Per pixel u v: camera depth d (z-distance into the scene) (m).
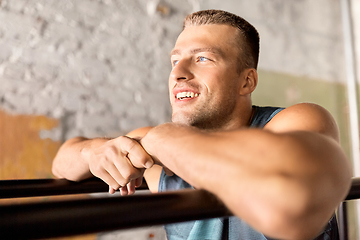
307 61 2.71
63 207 0.26
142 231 1.76
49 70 1.68
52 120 1.65
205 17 1.01
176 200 0.33
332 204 0.36
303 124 0.57
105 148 0.75
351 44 2.78
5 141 1.53
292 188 0.31
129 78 1.91
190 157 0.40
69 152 0.94
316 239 0.74
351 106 2.72
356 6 2.81
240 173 0.33
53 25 1.72
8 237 0.23
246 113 1.01
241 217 0.33
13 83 1.58
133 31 1.96
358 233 2.50
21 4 1.65
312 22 2.78
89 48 1.80
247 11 2.48
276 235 0.32
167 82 2.04
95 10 1.85
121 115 1.85
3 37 1.59
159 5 2.06
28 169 1.56
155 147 0.54
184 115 0.96
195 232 0.85
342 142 2.73
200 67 0.96
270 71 2.54
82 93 1.75
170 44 2.09
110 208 0.28
